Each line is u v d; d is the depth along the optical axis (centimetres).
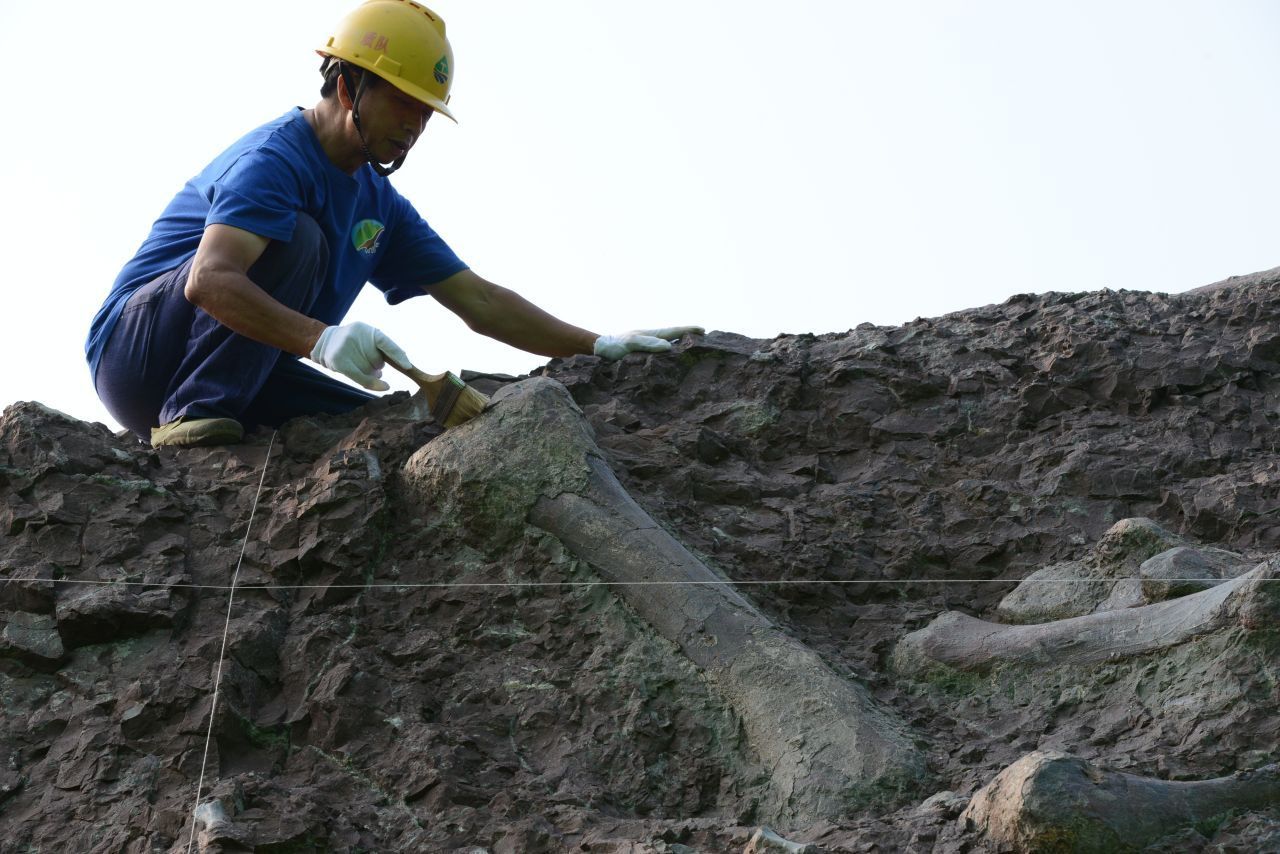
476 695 377
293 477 441
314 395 479
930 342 508
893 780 334
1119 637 361
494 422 421
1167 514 430
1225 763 319
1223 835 293
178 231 479
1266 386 471
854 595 420
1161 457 443
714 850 311
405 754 354
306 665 378
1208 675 339
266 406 477
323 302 486
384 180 509
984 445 468
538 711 371
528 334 530
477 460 413
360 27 471
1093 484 440
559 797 342
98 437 445
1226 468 439
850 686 363
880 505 449
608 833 324
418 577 409
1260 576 339
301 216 456
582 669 379
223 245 437
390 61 464
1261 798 302
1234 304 497
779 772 346
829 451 475
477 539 412
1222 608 345
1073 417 471
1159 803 294
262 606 399
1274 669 331
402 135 475
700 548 421
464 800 342
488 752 361
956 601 420
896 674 386
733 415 483
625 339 511
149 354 466
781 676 362
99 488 424
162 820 338
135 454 443
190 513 426
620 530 398
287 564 404
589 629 388
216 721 360
